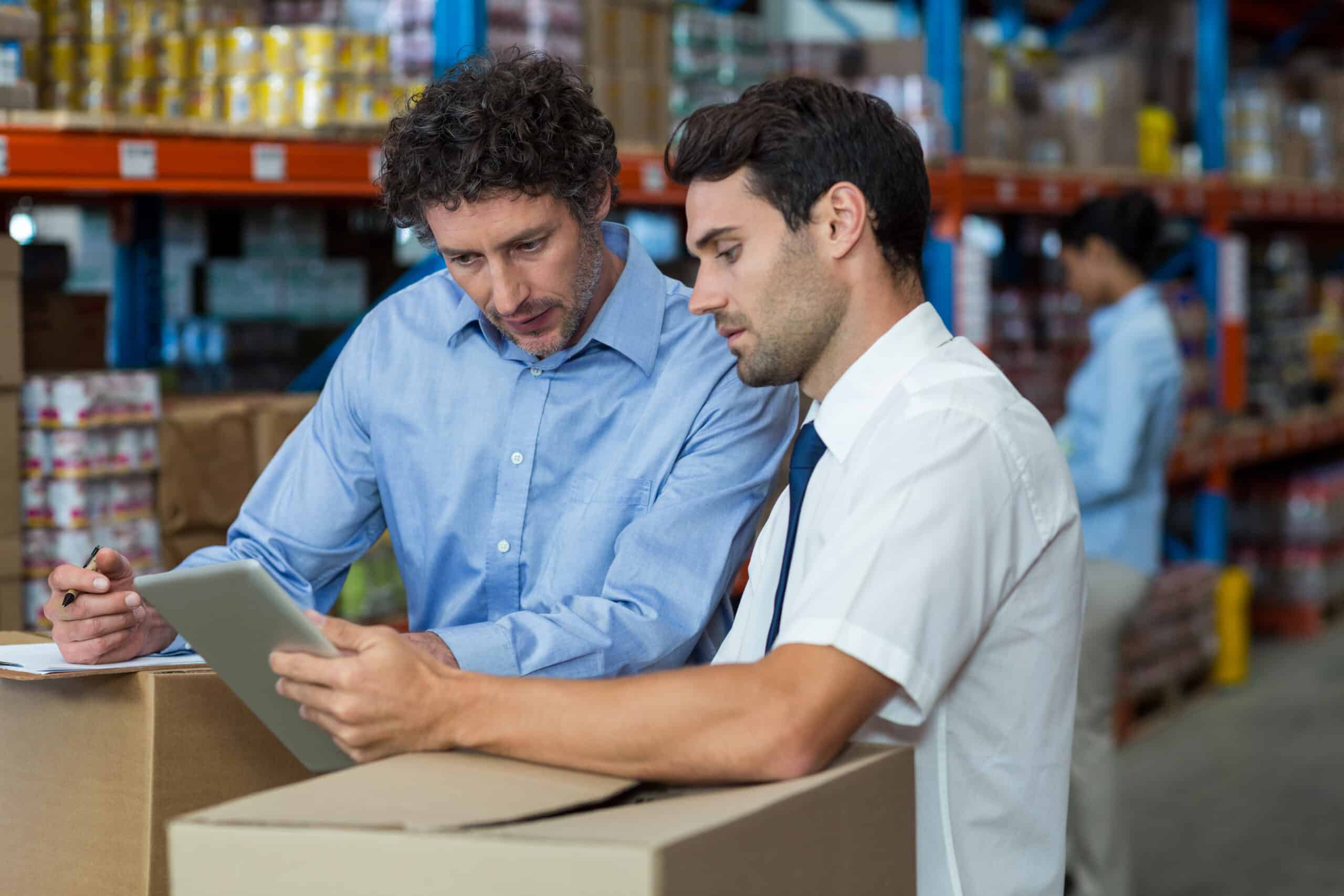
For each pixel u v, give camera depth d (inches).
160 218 129.6
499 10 114.6
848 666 43.0
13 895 54.5
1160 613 193.8
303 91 100.6
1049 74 185.8
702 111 49.1
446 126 53.9
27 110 88.1
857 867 42.6
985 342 163.5
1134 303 138.2
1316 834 154.0
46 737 53.3
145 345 129.6
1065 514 49.3
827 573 44.9
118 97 102.8
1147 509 137.2
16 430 90.6
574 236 56.9
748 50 141.8
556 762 43.4
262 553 65.2
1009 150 172.6
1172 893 138.3
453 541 64.2
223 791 51.9
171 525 98.6
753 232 48.4
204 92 102.7
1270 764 178.2
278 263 127.8
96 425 93.1
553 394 63.1
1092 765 130.9
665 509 60.4
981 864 48.8
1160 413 137.8
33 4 101.8
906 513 44.9
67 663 53.3
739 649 54.6
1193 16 226.8
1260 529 246.2
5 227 114.3
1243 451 216.2
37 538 92.9
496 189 54.0
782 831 39.0
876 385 49.3
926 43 156.0
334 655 44.1
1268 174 232.1
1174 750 185.3
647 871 33.6
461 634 55.4
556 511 63.3
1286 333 243.1
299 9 115.7
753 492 62.6
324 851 36.1
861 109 48.6
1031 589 48.6
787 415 65.4
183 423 98.8
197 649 46.8
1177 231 224.8
